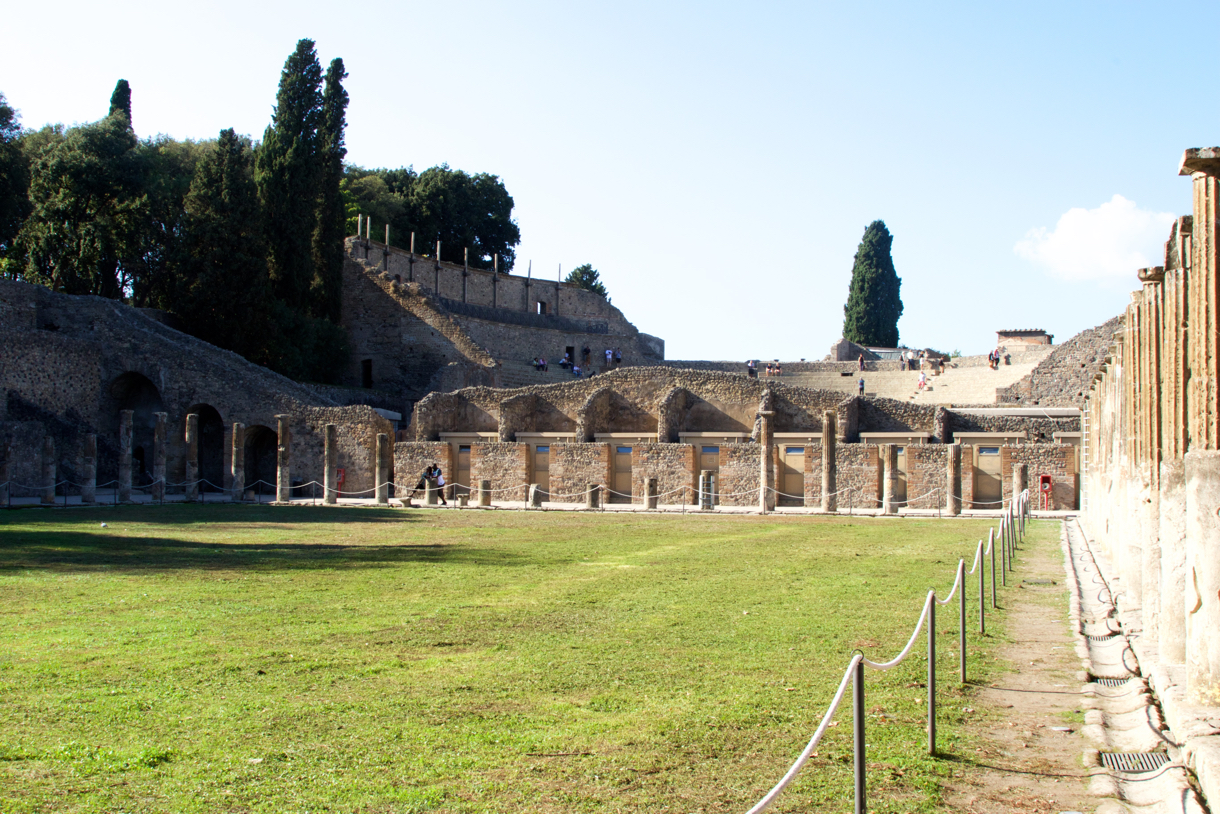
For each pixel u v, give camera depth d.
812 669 11.31
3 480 43.53
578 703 9.83
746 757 8.23
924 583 18.47
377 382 78.75
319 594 16.97
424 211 104.19
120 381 60.53
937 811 7.12
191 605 15.62
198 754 8.18
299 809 6.99
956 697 10.34
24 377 54.84
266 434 59.44
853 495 45.69
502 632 13.43
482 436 58.19
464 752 8.28
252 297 65.69
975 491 45.19
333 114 75.56
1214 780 6.85
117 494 47.78
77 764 7.89
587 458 50.81
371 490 53.78
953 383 71.31
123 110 80.12
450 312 79.56
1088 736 8.92
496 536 29.41
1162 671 9.92
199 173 66.38
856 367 82.62
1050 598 17.12
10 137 63.41
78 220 65.12
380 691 10.23
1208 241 8.98
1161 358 13.16
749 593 17.19
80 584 18.00
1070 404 61.66
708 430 56.78
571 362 91.06
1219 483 8.52
